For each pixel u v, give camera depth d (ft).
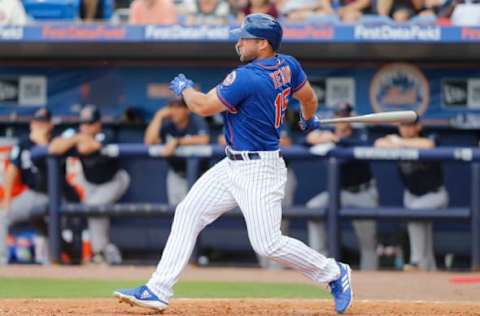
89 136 138.31
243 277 126.21
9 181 142.82
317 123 82.58
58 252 139.23
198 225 77.66
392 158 134.10
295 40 134.92
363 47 142.61
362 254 139.95
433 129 151.33
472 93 150.92
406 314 81.46
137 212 138.21
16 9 142.61
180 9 150.51
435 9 143.23
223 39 135.85
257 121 75.36
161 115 140.26
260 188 75.77
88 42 139.33
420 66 151.02
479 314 82.17
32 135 144.46
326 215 135.23
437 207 139.85
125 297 76.64
